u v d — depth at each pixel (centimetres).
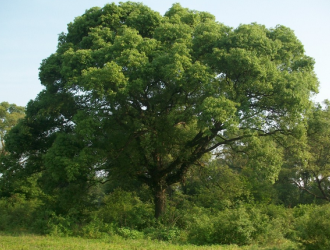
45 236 1525
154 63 1659
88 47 1988
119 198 2123
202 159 2327
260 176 1739
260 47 1661
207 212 1984
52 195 2070
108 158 1941
